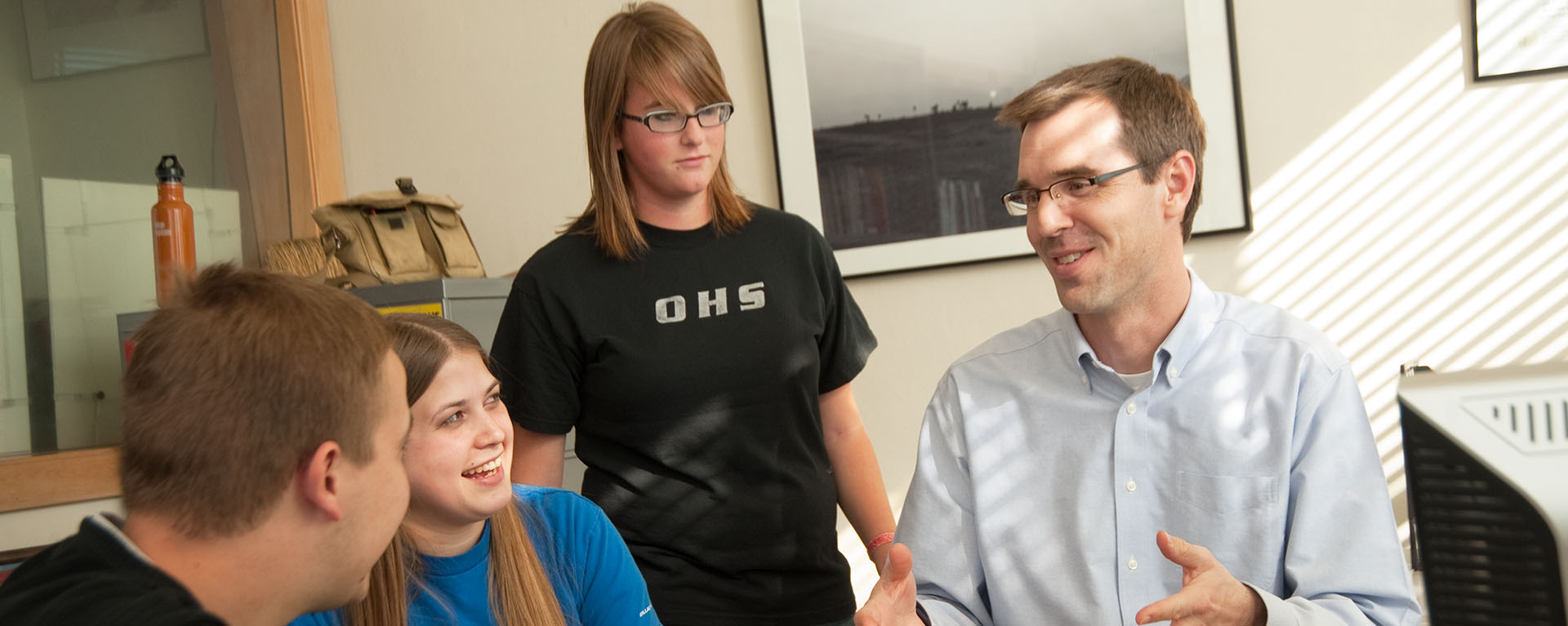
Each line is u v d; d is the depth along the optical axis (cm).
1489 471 50
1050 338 136
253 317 77
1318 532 116
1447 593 52
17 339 247
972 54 257
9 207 250
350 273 238
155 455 74
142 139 270
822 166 264
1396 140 240
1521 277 236
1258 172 246
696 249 173
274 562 77
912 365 262
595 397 170
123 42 268
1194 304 125
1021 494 132
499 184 284
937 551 136
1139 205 119
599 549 138
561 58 280
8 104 253
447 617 122
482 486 120
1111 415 128
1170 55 247
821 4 263
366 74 291
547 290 170
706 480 168
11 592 74
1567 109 232
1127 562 125
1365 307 242
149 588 71
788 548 169
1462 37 236
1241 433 122
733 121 270
